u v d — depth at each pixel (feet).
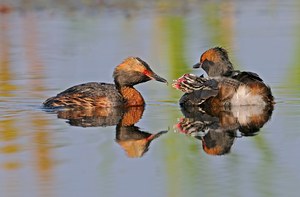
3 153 38.55
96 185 33.45
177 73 62.69
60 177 34.65
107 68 63.41
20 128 44.37
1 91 55.42
